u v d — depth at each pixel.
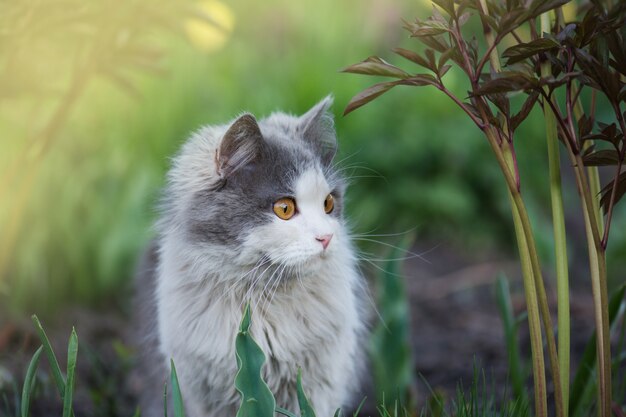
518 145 8.14
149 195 5.48
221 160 3.49
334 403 3.71
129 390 4.78
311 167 3.61
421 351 5.47
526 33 3.38
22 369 4.73
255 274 3.47
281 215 3.52
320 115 3.96
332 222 3.59
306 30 8.93
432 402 4.12
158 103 7.03
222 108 7.37
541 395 2.92
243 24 9.23
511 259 7.38
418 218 7.67
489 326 5.93
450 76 8.09
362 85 8.01
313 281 3.56
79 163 6.79
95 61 3.92
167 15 3.88
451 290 6.69
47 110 5.82
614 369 3.73
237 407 3.55
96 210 6.41
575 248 7.55
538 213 7.75
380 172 7.71
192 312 3.49
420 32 2.71
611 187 2.89
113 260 6.20
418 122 7.90
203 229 3.50
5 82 3.73
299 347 3.50
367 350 4.63
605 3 2.99
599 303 2.90
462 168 7.84
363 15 9.27
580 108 3.21
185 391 3.58
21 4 3.54
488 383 4.80
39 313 5.98
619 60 2.71
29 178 4.33
